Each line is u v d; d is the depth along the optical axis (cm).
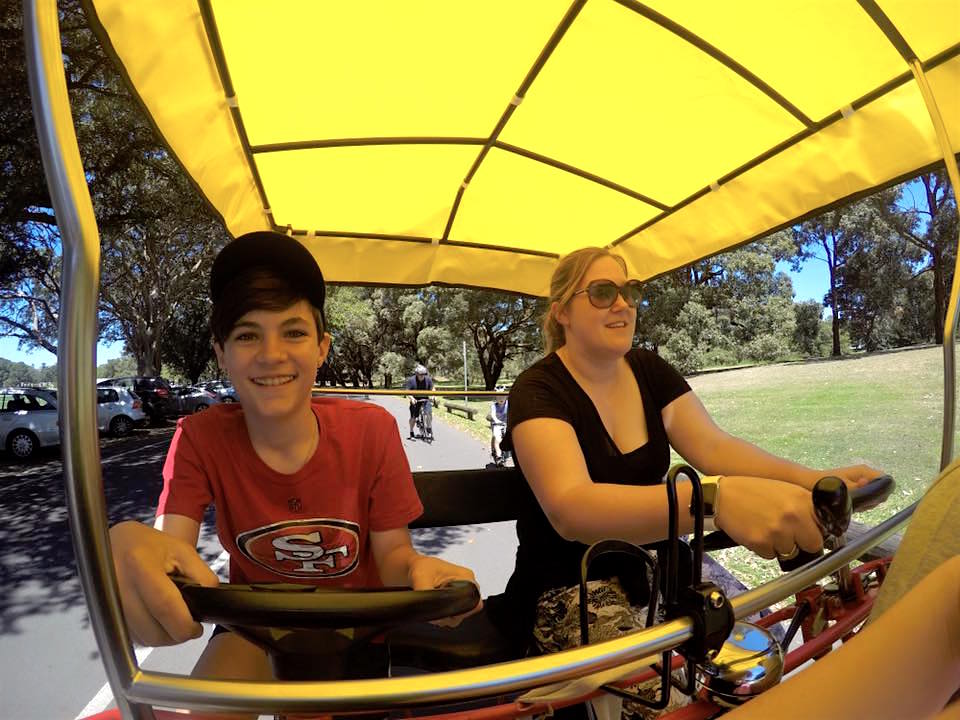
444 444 1334
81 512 69
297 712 71
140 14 144
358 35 189
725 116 227
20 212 1186
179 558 94
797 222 236
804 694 81
